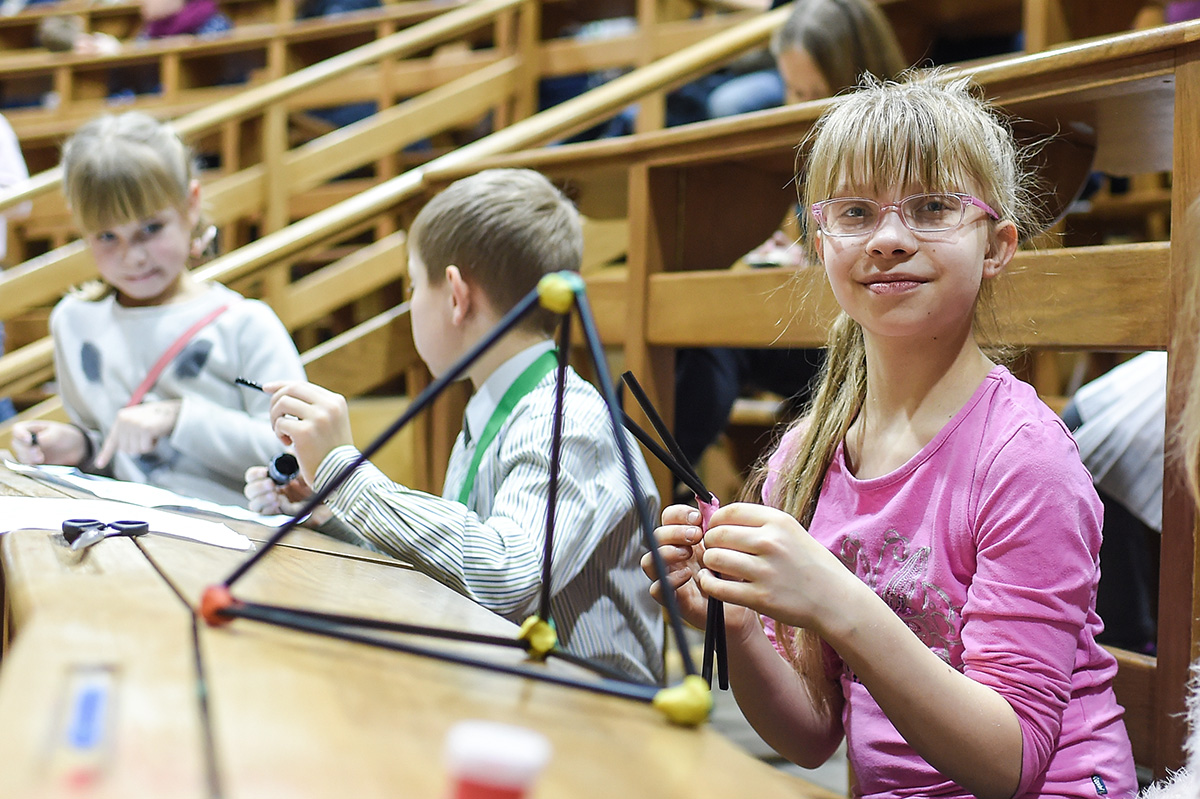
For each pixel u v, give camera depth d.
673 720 0.50
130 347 1.61
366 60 2.66
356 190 3.39
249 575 0.79
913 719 0.77
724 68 2.55
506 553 1.04
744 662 0.94
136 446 1.47
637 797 0.40
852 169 0.92
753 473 1.23
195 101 3.65
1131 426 1.33
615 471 1.19
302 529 1.15
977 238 0.91
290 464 1.21
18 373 1.77
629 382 0.85
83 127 1.60
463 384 1.79
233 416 1.51
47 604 0.61
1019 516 0.85
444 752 0.41
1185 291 0.98
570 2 3.20
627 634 1.21
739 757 0.46
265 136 2.59
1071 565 0.84
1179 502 0.96
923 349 0.94
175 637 0.55
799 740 0.98
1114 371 1.41
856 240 0.91
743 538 0.76
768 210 1.65
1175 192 1.00
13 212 2.72
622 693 0.53
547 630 0.62
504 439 1.22
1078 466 0.88
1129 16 2.05
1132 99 1.11
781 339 1.35
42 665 0.48
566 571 1.08
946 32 2.18
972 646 0.84
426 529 1.04
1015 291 1.12
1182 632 0.96
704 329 1.46
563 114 2.03
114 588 0.68
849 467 1.01
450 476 1.32
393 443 2.48
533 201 1.32
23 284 2.29
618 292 1.69
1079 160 1.30
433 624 0.67
